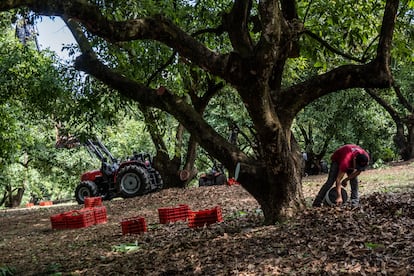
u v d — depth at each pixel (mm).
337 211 6941
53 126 16875
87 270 6055
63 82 10664
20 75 12148
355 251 4859
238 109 19578
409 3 7891
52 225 10617
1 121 13750
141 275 5379
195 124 7059
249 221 7820
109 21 5863
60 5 5465
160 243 7082
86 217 10336
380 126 23891
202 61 6352
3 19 12531
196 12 8945
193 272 5074
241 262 5098
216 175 19859
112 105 9602
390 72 6809
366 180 14055
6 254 8055
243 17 6484
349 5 8977
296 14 7473
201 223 8133
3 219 14305
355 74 6824
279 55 6832
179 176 16344
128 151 28672
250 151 28016
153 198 14375
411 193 9188
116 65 8906
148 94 7105
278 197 6941
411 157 22516
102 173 17219
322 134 23969
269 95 6582
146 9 7781
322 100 21312
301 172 7219
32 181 26312
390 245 4902
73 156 26219
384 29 6648
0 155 14547
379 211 7008
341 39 8781
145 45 8422
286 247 5414
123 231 8406
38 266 6734
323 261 4676
